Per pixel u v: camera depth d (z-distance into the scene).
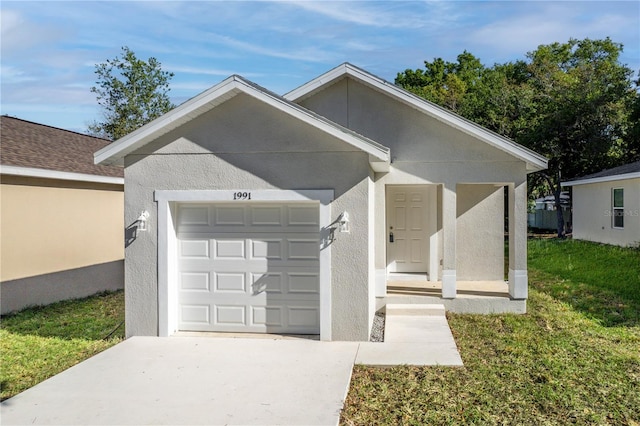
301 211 8.45
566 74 31.20
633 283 13.65
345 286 8.07
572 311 10.73
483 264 12.70
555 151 27.17
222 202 8.59
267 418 5.18
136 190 8.45
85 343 8.51
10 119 15.43
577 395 6.00
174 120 7.95
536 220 39.84
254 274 8.59
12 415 5.29
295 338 8.27
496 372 6.79
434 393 6.06
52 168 12.20
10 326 9.86
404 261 13.20
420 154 10.64
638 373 6.79
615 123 26.30
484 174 10.47
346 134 7.70
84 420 5.17
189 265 8.73
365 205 7.98
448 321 9.85
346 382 6.20
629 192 20.44
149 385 6.14
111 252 15.04
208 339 8.20
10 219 11.38
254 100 8.16
